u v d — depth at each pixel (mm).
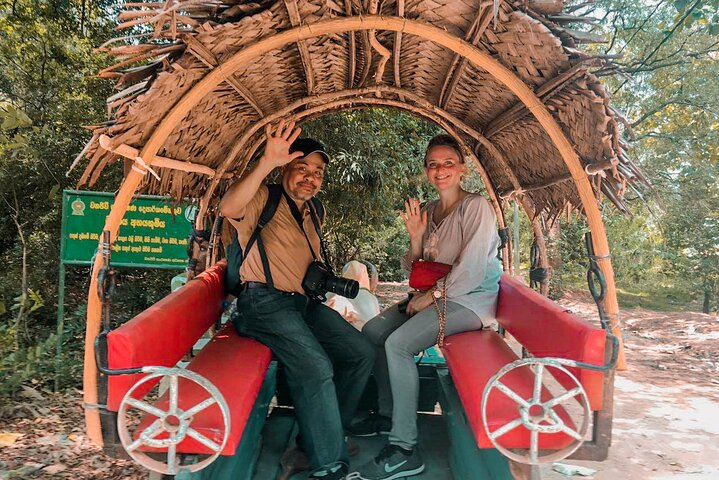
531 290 2994
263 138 3465
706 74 10148
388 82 3244
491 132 3332
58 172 8055
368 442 3131
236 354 2568
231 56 2156
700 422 5336
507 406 2102
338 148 7914
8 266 8250
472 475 2600
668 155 11148
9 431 4570
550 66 2158
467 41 2240
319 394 2633
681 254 14781
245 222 2867
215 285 3209
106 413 2021
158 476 2145
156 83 1971
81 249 5820
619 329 2209
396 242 14891
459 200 3219
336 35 2615
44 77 8602
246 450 2754
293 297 2889
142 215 5852
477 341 2775
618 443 4793
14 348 5711
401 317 3340
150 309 2340
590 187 2273
